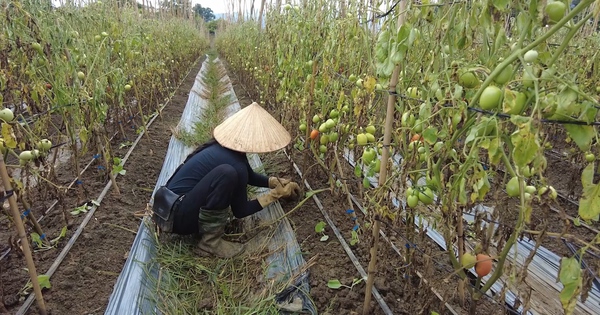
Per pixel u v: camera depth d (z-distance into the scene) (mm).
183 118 6766
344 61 3467
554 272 2896
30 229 2934
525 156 1150
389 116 1838
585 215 1178
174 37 10180
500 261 1539
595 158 2555
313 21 3676
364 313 2248
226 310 2371
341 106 3119
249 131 2812
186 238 2959
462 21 1544
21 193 2270
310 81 3504
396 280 2529
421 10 1639
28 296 2326
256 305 2375
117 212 3354
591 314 2520
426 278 2055
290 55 4129
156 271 2666
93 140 3719
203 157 2836
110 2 5109
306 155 3549
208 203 2676
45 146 2668
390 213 1964
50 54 2904
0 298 2148
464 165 1438
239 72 10703
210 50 25547
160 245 2863
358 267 2639
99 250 2836
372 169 2311
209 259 2789
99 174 3799
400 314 2285
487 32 1517
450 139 1549
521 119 1171
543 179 1291
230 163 2789
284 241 2982
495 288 2572
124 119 5605
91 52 3832
